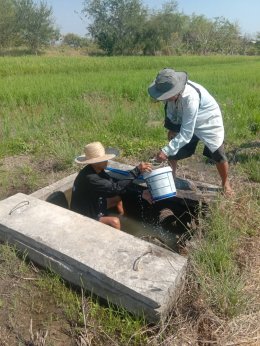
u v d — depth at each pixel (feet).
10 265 11.64
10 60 79.46
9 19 147.33
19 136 24.13
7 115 28.71
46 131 25.20
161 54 170.40
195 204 15.01
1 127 26.25
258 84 47.83
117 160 20.81
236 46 212.23
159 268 9.93
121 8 155.53
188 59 108.27
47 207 13.01
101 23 159.43
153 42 165.17
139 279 9.57
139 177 15.12
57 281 10.90
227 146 22.75
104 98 37.76
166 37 167.73
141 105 33.40
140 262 10.16
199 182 16.44
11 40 153.28
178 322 9.14
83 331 9.34
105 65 79.41
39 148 22.26
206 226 12.64
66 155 20.18
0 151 21.77
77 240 11.15
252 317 9.32
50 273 11.32
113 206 15.75
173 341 8.65
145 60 93.25
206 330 8.99
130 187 16.19
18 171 19.60
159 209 15.94
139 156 21.36
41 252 11.33
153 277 9.62
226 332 8.88
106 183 13.42
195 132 14.33
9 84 43.88
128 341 8.89
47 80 48.14
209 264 10.71
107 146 22.71
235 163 19.85
